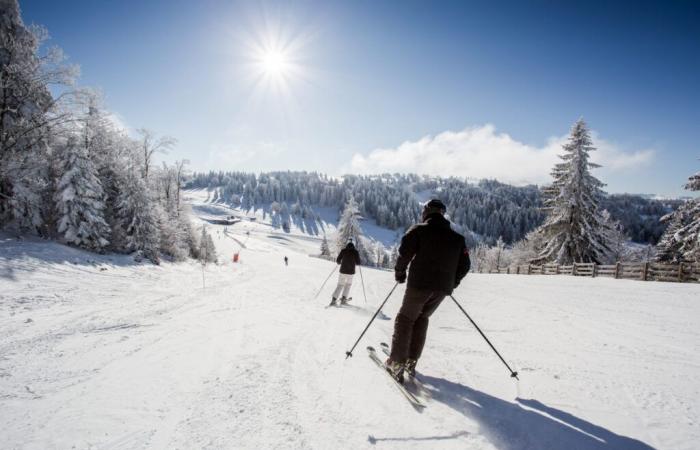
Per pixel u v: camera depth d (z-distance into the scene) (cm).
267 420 227
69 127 1994
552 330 562
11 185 1798
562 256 2641
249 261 4684
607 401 268
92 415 237
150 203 2442
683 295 1138
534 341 476
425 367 346
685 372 345
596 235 2645
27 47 1780
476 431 215
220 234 10619
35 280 1109
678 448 202
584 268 2202
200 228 4300
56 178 2011
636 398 275
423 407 249
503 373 331
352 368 328
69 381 305
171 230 2972
